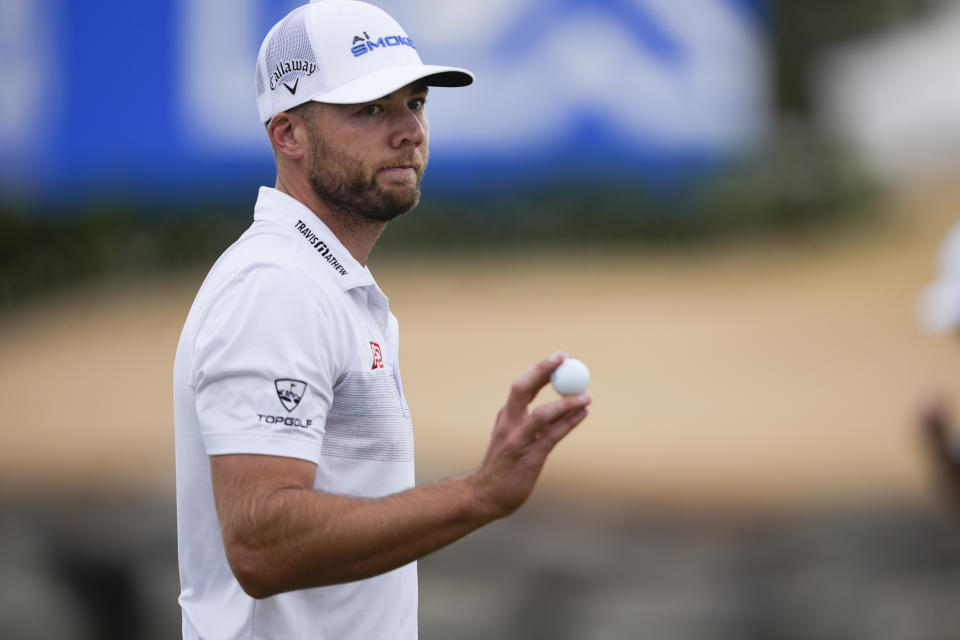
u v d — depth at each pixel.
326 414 8.58
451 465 37.31
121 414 43.47
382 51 9.35
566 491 35.12
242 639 8.84
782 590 32.66
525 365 47.12
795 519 33.91
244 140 59.56
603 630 32.41
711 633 32.34
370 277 9.27
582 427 39.81
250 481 8.11
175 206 62.03
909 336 49.38
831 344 48.66
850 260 61.72
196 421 9.02
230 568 8.91
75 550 36.25
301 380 8.30
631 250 63.78
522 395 8.21
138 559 35.94
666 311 54.25
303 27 9.35
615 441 38.22
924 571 32.53
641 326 51.19
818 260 62.19
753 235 65.31
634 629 32.34
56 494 37.53
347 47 9.27
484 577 32.97
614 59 62.44
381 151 9.33
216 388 8.30
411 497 8.16
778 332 50.47
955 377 44.53
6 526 36.66
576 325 52.62
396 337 9.73
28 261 61.53
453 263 62.34
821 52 83.25
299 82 9.30
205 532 9.08
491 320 53.31
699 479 35.66
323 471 8.77
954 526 32.88
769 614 32.47
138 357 51.31
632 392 43.34
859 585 32.47
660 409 41.53
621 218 64.06
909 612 31.91
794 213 65.94
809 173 67.81
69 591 35.59
